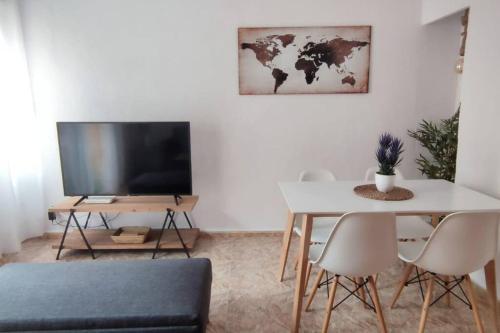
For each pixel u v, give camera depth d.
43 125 3.28
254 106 3.27
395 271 2.71
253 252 3.11
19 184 3.23
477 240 1.71
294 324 1.98
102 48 3.17
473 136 2.43
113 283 1.78
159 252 3.13
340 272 1.79
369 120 3.29
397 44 3.17
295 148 3.34
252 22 3.13
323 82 3.22
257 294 2.42
